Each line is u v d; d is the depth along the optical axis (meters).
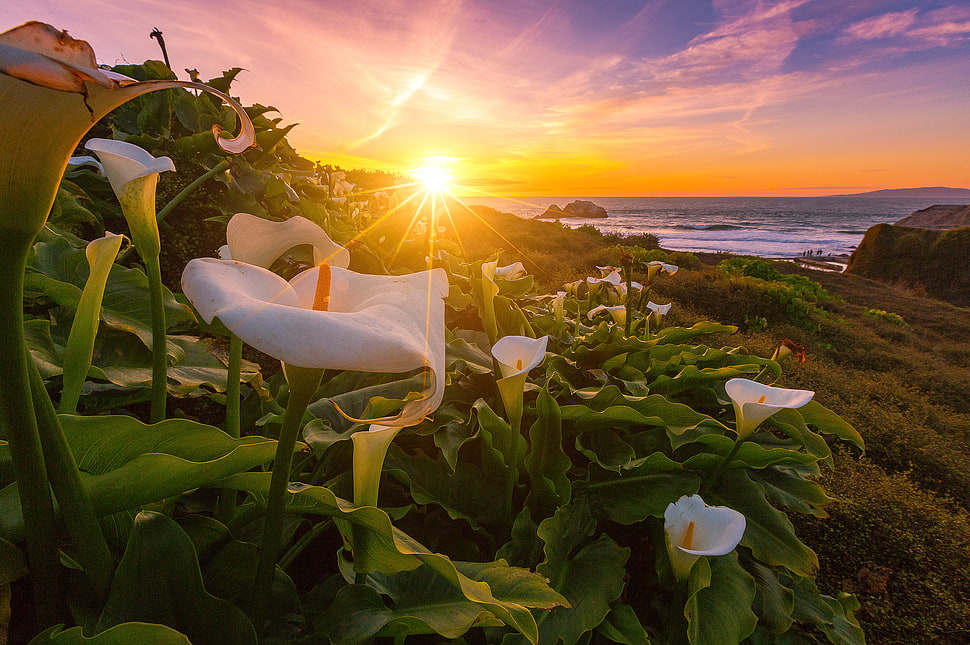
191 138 2.75
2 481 1.00
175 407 2.17
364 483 1.09
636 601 2.07
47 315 1.81
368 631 1.10
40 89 0.47
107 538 1.08
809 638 2.21
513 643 1.51
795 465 2.62
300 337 0.57
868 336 14.49
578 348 2.67
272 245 0.99
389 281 0.84
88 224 2.74
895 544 3.67
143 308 1.64
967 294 32.34
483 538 1.85
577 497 2.03
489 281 2.06
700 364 3.14
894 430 6.45
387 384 2.01
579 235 29.47
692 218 157.62
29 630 1.01
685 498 1.79
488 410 1.88
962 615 3.26
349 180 4.76
